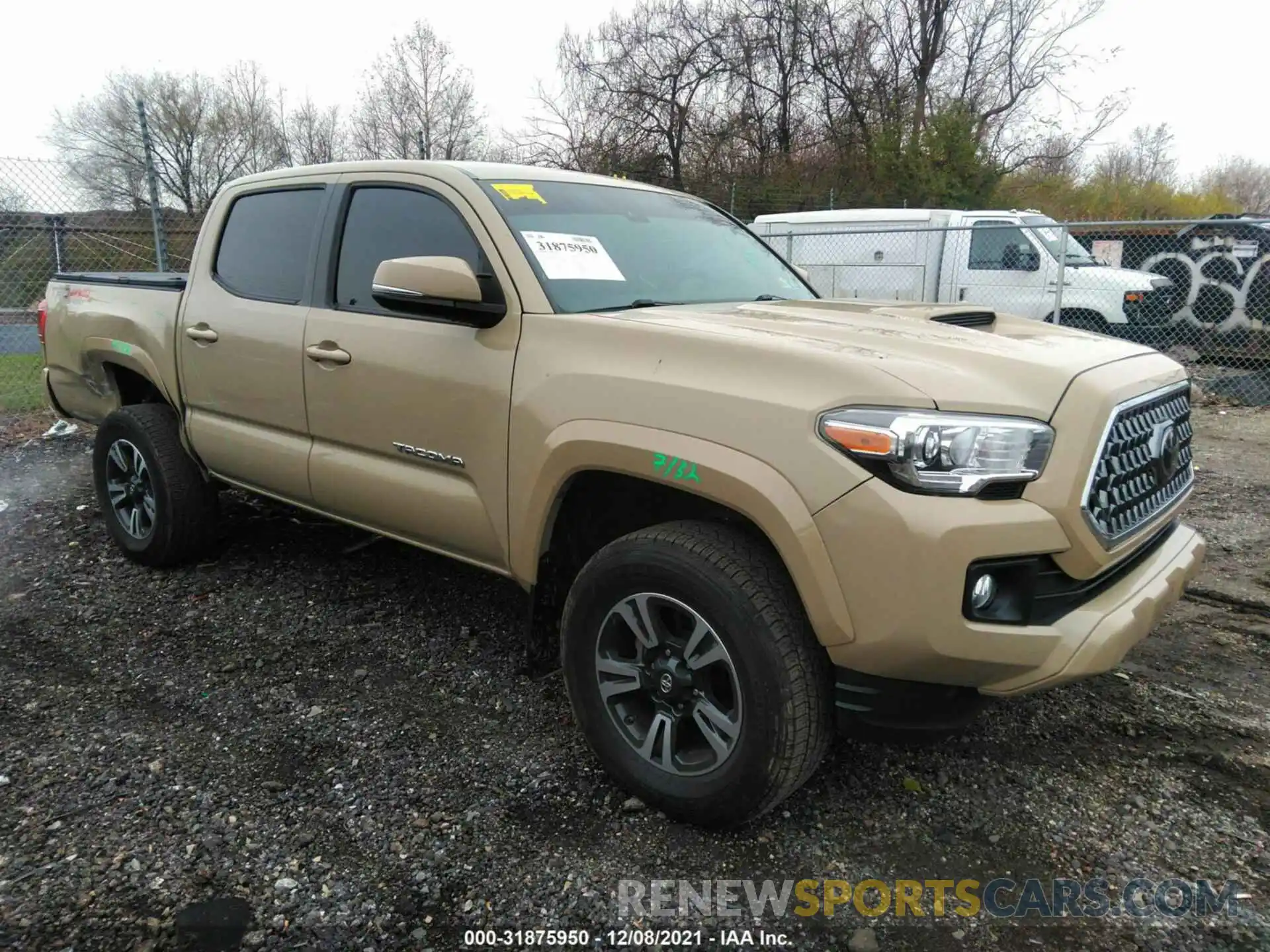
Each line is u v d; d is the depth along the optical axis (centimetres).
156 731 303
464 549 312
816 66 2539
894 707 229
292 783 276
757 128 2600
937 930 222
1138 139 3459
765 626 229
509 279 292
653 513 287
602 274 314
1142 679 347
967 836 258
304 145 2473
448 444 303
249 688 334
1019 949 217
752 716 233
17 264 1023
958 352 243
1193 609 414
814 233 1141
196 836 249
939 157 2188
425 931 219
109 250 1069
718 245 380
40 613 396
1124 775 286
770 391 231
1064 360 245
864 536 214
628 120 2592
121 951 209
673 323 267
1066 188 2630
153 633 377
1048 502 221
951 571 210
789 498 221
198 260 418
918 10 2533
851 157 2433
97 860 238
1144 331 1111
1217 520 544
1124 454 244
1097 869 245
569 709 322
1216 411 933
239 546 478
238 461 395
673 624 259
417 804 266
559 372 270
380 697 329
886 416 215
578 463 260
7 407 852
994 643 216
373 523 347
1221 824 263
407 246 329
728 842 252
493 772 283
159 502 429
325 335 342
